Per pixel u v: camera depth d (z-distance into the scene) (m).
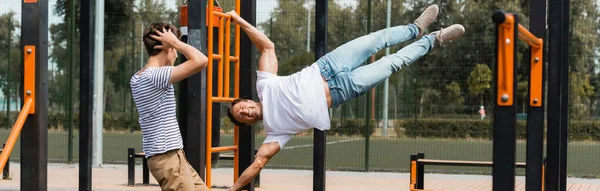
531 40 4.13
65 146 16.59
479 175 10.98
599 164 13.93
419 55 4.87
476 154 15.02
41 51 4.76
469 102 14.52
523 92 19.39
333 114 15.26
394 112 14.77
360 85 4.67
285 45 15.80
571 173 12.05
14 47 16.08
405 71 14.45
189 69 4.19
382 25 18.80
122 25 15.38
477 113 14.45
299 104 4.61
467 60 14.59
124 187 8.76
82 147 5.30
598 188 9.19
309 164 12.98
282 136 4.70
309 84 4.64
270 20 13.79
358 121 15.02
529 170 4.52
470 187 9.22
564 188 5.86
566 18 5.64
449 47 14.70
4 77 15.74
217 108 6.21
